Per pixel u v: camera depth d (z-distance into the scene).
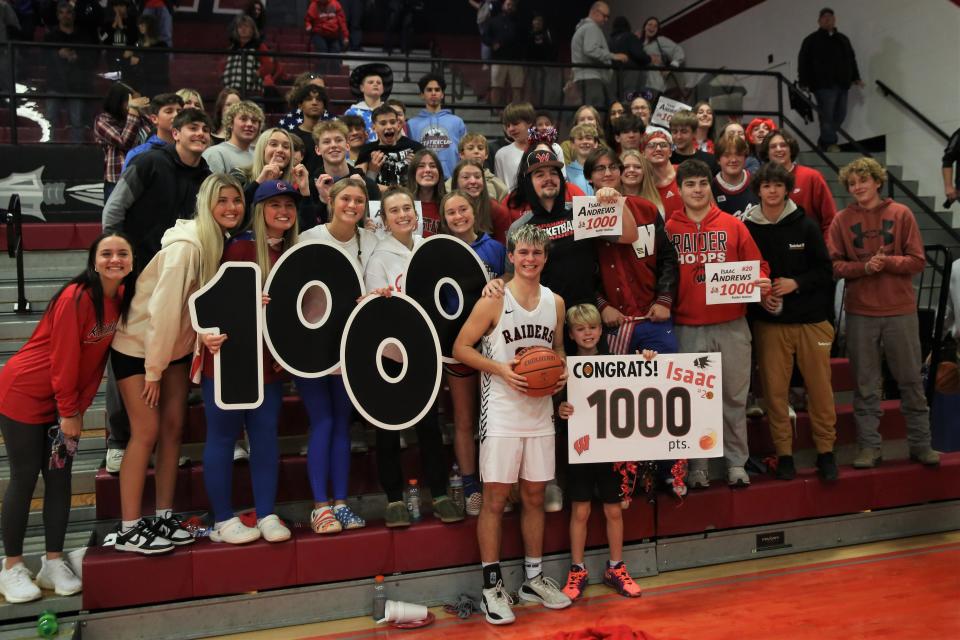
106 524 4.02
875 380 4.86
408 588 3.91
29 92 7.41
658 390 4.02
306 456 4.31
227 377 3.57
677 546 4.38
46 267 6.42
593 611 3.84
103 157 6.99
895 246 4.78
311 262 3.77
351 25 12.54
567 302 4.19
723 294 4.27
